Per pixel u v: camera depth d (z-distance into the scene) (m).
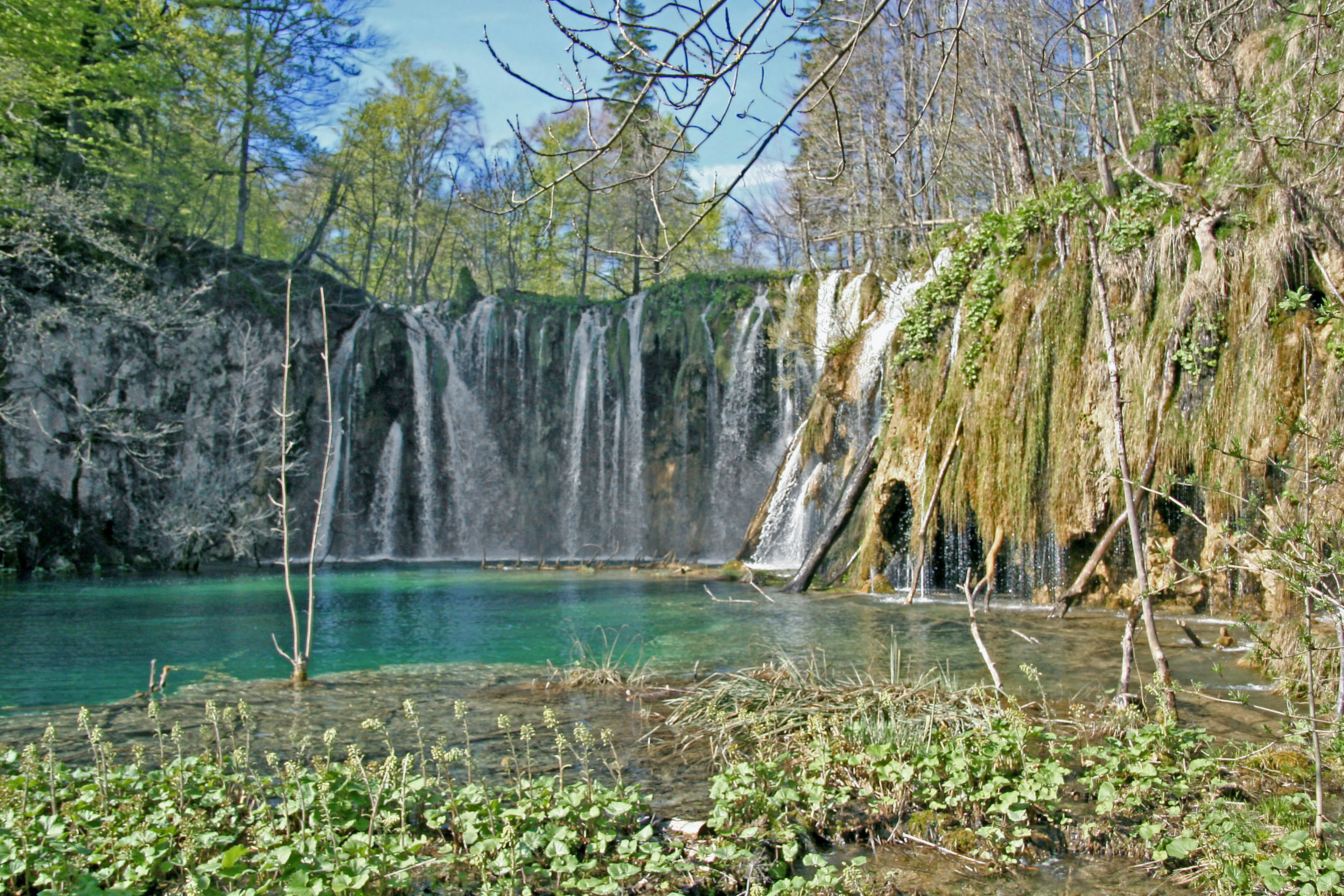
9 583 20.59
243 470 27.34
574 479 32.44
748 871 4.68
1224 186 12.07
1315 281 11.02
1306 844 4.43
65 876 4.28
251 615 15.20
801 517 22.52
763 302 30.08
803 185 19.58
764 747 6.58
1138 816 5.37
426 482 31.86
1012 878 4.74
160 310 24.92
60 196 22.02
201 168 29.56
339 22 31.03
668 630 12.89
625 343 32.44
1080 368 13.32
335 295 31.70
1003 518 14.16
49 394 23.47
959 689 8.00
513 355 33.25
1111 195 13.51
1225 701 6.22
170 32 27.62
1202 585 12.66
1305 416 10.54
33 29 22.56
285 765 5.48
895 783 5.64
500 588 19.66
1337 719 4.95
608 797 5.08
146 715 7.91
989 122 19.33
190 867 4.50
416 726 6.47
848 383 21.56
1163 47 15.48
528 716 7.89
